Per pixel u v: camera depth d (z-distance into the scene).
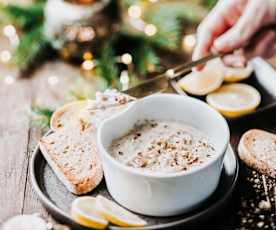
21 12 0.72
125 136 0.47
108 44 0.68
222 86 0.59
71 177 0.45
